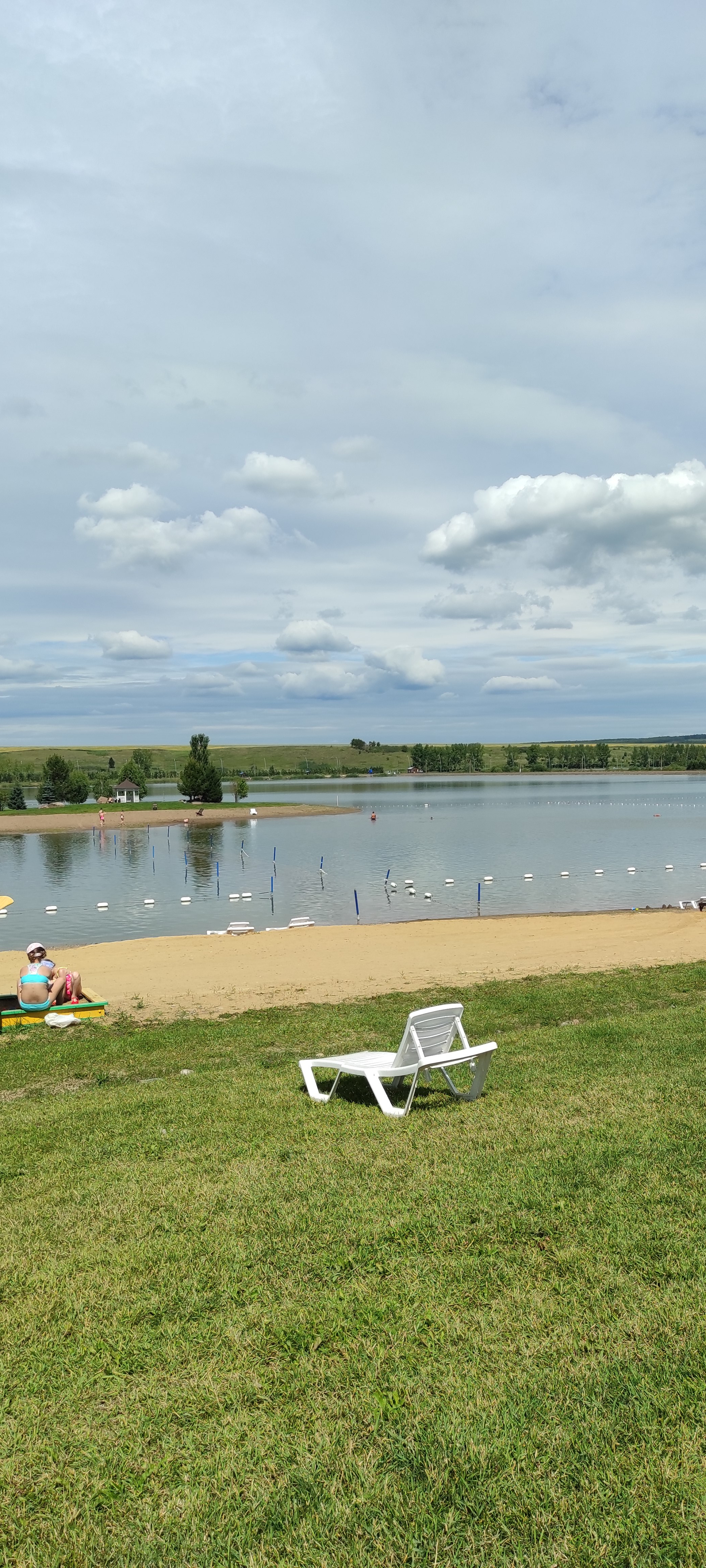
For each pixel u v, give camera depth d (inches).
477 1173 238.5
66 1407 148.4
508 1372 151.3
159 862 2191.2
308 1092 350.3
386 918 1224.8
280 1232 207.2
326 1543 119.1
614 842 2299.5
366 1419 141.6
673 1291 173.8
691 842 2273.6
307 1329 166.6
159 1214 222.5
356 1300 176.2
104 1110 342.6
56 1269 194.2
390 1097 341.4
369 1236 202.4
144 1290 183.5
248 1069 427.8
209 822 3614.7
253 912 1323.8
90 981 749.3
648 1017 493.4
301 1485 129.1
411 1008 585.9
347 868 1878.7
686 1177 228.2
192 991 692.7
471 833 2625.5
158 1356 161.0
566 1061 386.3
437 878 1668.3
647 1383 146.6
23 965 848.3
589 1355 155.0
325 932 1034.7
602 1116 287.6
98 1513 126.6
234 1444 138.1
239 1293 181.2
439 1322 167.3
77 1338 167.5
